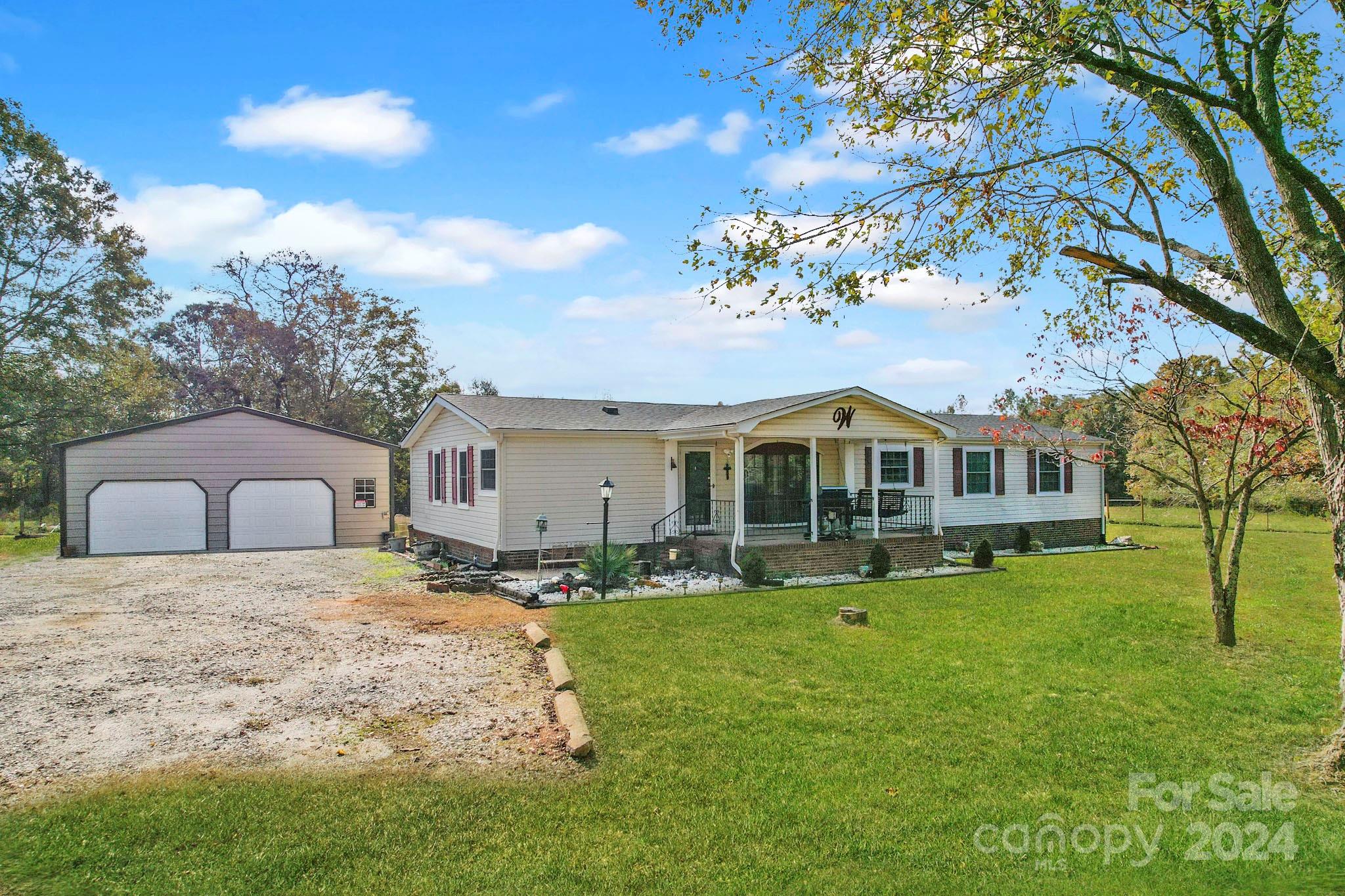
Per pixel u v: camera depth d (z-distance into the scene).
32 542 23.75
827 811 4.92
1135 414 10.79
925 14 5.44
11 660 8.53
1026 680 7.88
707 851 4.42
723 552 15.52
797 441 18.59
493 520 16.25
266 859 4.26
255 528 21.75
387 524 23.17
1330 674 8.16
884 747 6.02
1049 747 6.07
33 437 33.31
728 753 5.86
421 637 9.77
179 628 10.29
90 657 8.66
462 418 18.30
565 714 6.50
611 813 4.87
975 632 10.14
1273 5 5.18
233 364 38.47
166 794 5.04
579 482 16.75
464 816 4.80
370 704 6.98
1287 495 22.67
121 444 20.50
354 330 38.47
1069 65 5.73
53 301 31.36
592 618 11.05
